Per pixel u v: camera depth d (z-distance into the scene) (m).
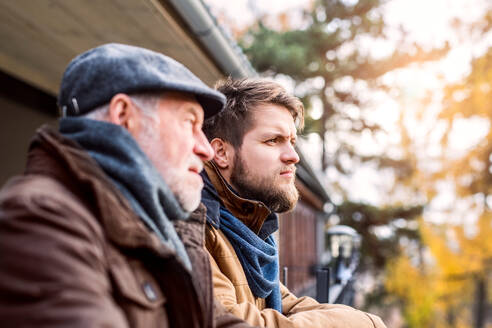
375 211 18.64
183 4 2.52
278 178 1.53
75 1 2.64
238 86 1.59
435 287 19.36
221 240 1.42
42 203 0.70
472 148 18.81
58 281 0.64
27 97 4.20
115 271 0.76
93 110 0.91
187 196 0.96
